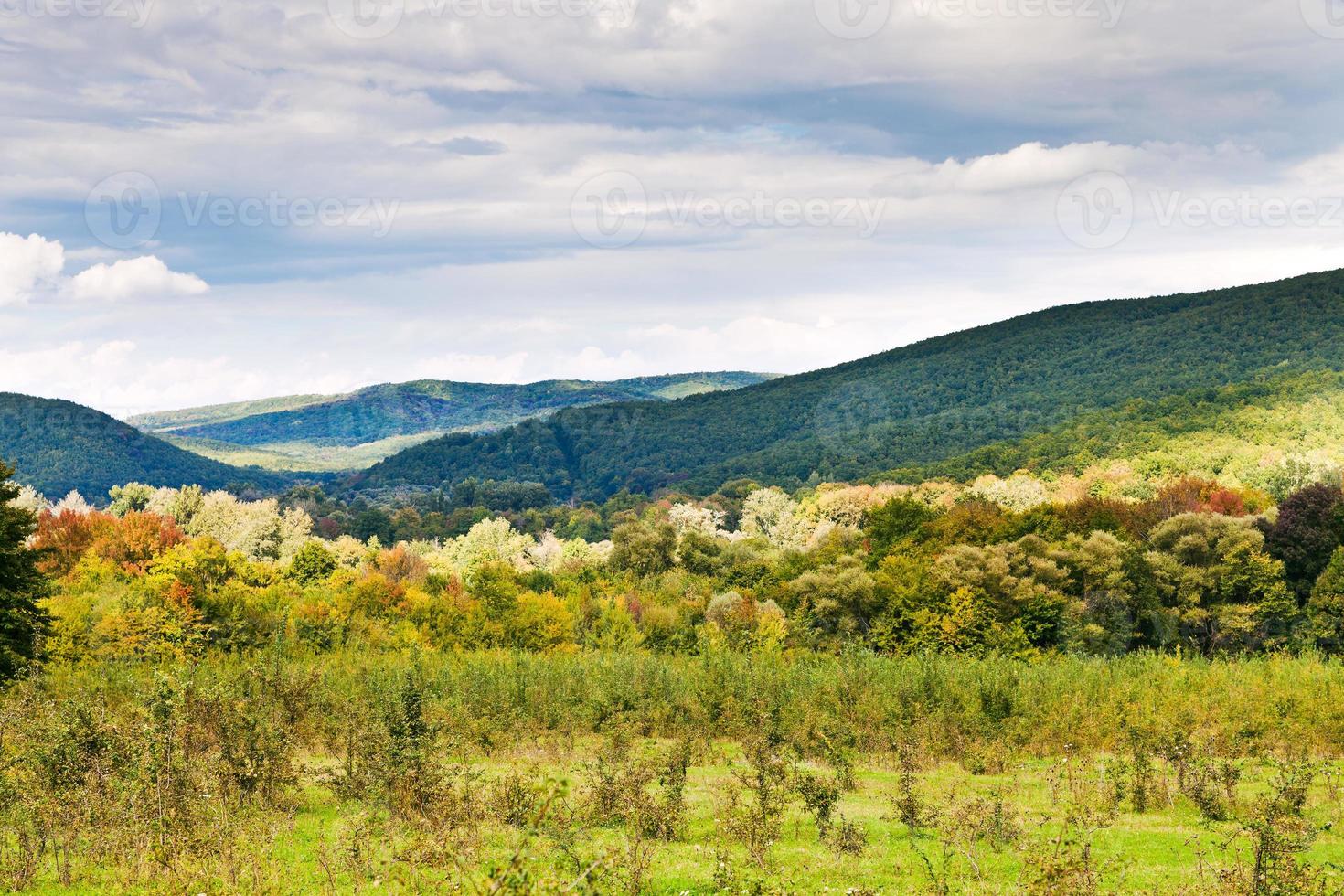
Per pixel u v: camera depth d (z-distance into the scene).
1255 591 63.56
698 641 63.62
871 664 41.03
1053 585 63.12
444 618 62.09
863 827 19.50
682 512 144.38
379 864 15.84
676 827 19.09
